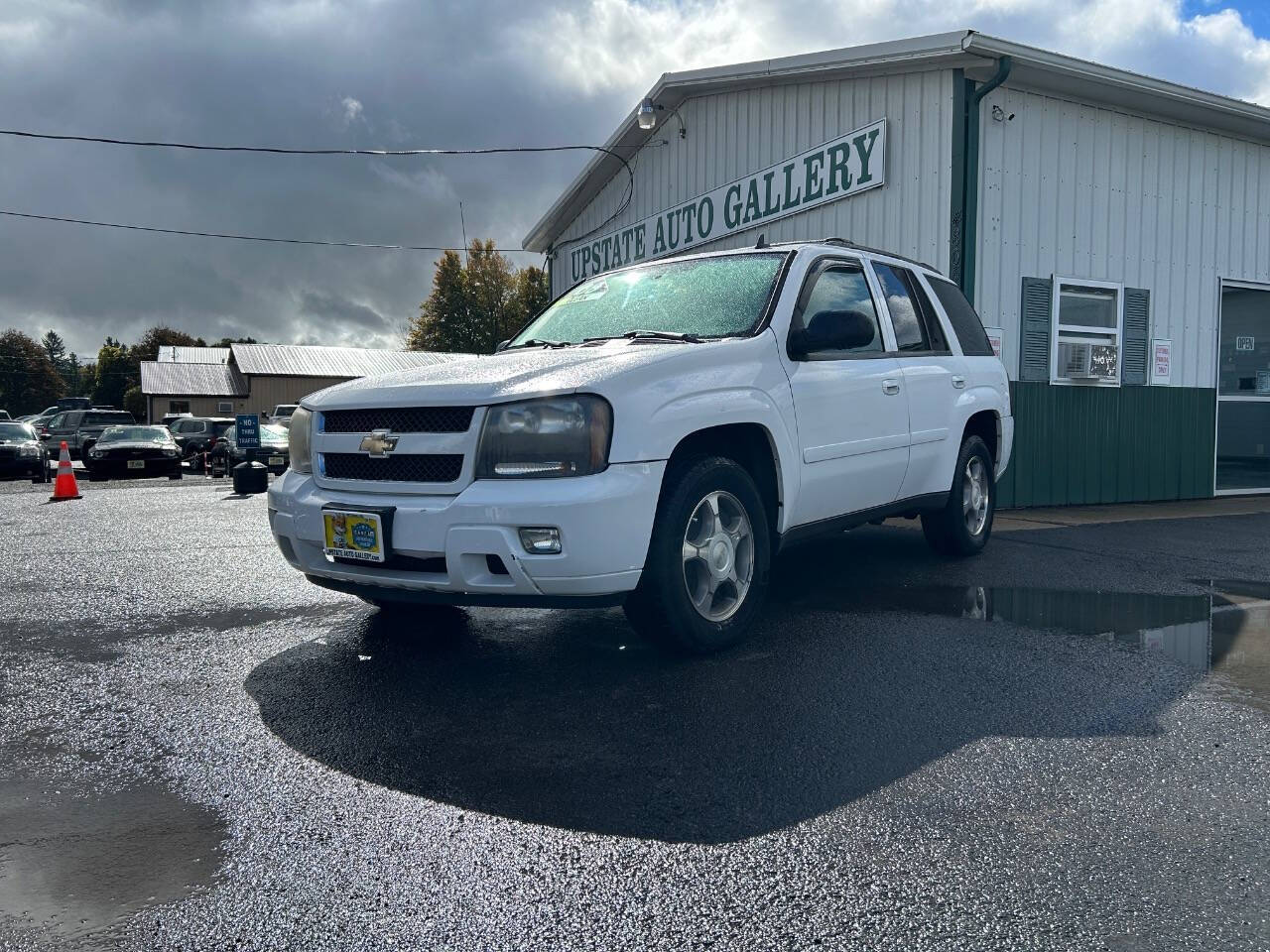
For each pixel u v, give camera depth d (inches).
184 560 267.0
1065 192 392.2
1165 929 77.3
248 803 102.3
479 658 157.5
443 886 84.8
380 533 141.4
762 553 162.4
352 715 130.3
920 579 222.8
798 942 75.9
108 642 172.6
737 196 475.2
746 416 157.6
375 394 150.3
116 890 84.4
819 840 92.9
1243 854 89.9
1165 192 422.9
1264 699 135.5
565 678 145.6
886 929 77.6
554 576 133.0
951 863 88.3
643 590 145.5
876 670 148.5
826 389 179.9
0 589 223.5
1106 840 92.7
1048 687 140.6
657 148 545.6
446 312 2410.2
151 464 851.4
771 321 172.9
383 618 189.2
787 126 441.7
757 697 135.9
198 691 141.9
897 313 216.2
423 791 105.0
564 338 191.2
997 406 250.4
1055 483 398.0
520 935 77.1
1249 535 308.0
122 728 126.3
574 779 107.7
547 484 133.6
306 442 163.2
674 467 150.4
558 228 688.4
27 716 131.3
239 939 76.6
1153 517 362.6
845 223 407.2
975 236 363.3
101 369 4156.0
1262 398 498.0
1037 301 387.5
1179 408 435.5
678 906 81.3
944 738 120.0
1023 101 378.9
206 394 2135.8
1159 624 179.6
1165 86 385.1
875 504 203.2
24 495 556.1
